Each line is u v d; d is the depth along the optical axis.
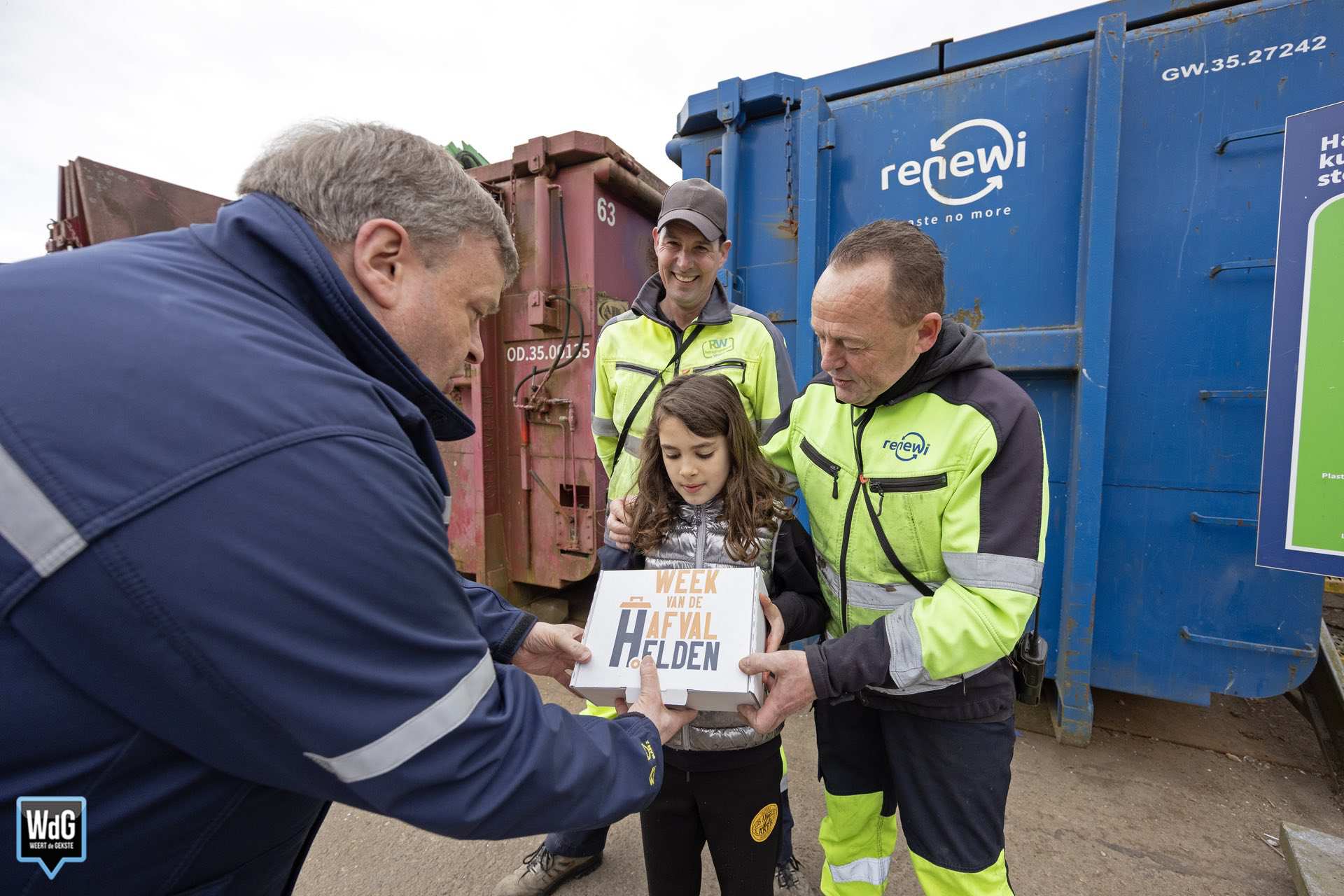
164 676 0.50
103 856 0.55
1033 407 1.03
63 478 0.48
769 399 1.76
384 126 0.74
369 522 0.55
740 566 1.19
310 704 0.52
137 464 0.49
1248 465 1.92
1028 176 2.11
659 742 0.87
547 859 1.60
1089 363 2.02
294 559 0.51
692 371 1.75
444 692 0.59
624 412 1.84
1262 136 1.83
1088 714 2.17
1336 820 1.86
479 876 1.72
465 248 0.74
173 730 0.53
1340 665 2.36
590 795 0.72
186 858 0.60
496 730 0.64
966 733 1.11
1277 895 1.58
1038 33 2.09
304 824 0.71
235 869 0.64
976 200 2.20
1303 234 1.56
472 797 0.61
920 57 2.27
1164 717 2.44
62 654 0.50
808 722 2.45
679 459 1.18
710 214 1.62
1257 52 1.84
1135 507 2.08
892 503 1.08
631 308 1.89
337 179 0.67
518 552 3.24
